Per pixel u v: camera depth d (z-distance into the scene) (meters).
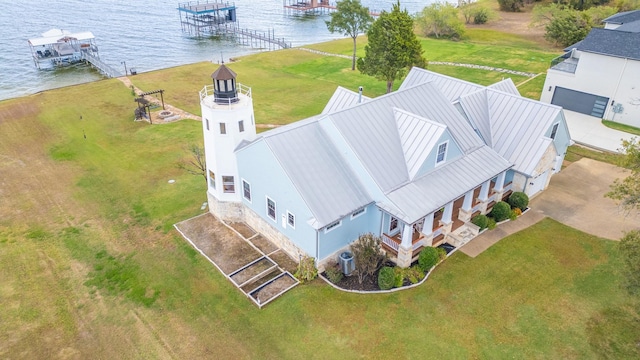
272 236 25.53
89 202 30.55
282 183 22.33
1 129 42.22
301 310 20.98
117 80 56.94
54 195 31.42
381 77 45.06
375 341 19.31
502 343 19.08
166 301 21.88
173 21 99.31
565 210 28.22
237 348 19.25
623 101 40.69
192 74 59.69
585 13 67.06
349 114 23.91
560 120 28.89
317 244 21.89
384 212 22.86
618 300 21.16
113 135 40.75
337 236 22.64
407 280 22.58
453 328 19.86
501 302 21.20
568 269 23.20
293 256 24.39
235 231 26.88
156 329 20.33
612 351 18.58
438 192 23.27
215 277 23.27
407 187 22.98
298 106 48.12
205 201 30.38
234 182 26.45
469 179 24.77
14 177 33.78
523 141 28.05
